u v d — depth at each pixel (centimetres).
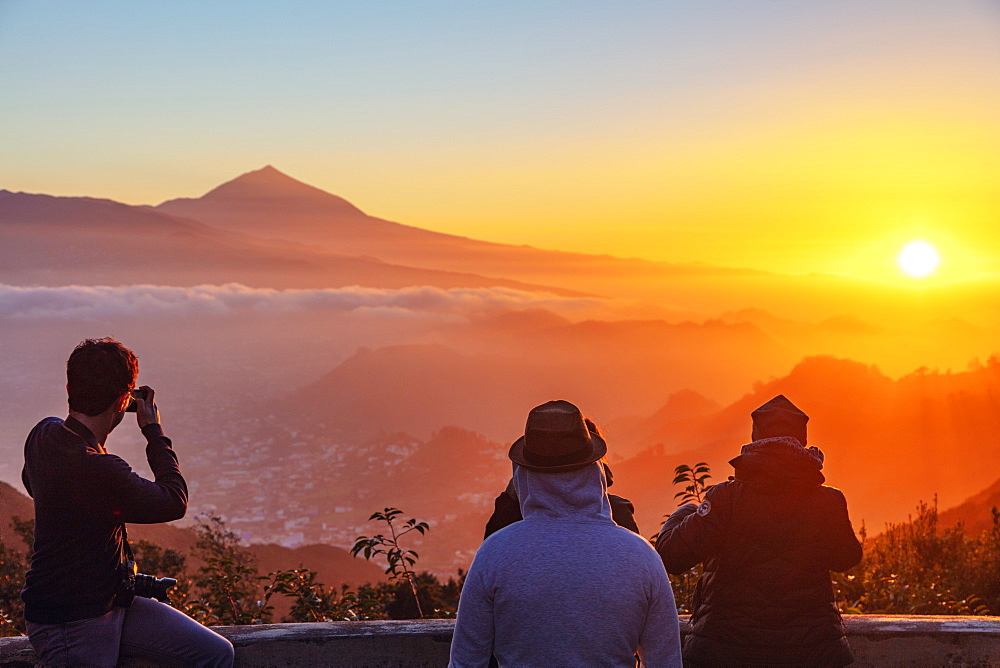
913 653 346
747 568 314
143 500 297
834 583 769
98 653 299
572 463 249
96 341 307
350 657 343
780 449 314
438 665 343
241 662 337
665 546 326
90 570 298
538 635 234
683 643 334
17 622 765
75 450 293
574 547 240
